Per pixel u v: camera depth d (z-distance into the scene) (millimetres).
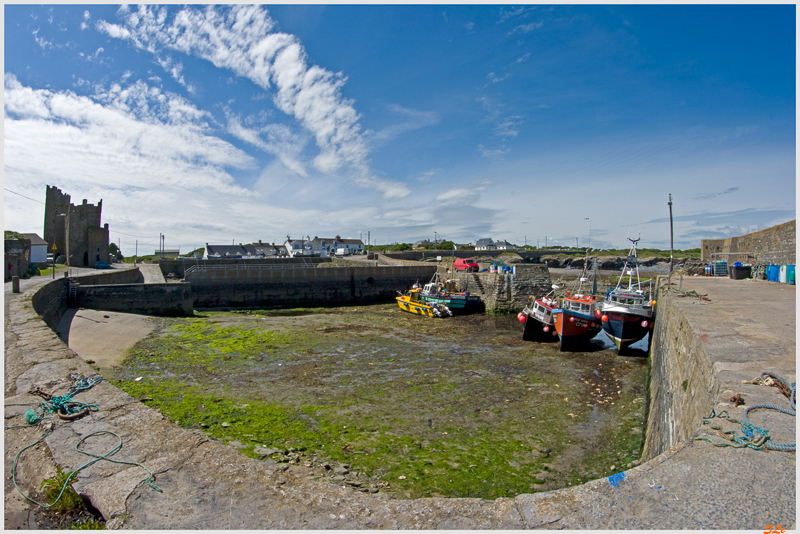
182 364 14766
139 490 3357
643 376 14414
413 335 21281
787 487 2795
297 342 18859
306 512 3002
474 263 38062
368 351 17391
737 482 2887
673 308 11078
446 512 2879
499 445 8836
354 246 99000
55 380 6344
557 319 18516
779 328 7422
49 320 17000
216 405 10711
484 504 2938
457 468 7758
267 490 3326
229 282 34281
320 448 8453
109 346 16500
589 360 16609
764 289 14844
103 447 4129
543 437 9289
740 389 4324
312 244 92875
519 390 12578
